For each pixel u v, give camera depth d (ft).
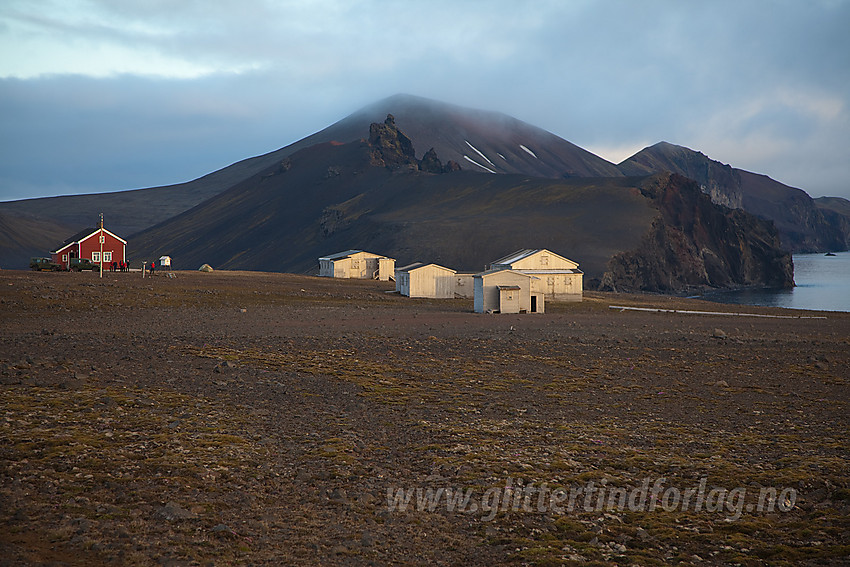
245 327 195.42
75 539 45.57
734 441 85.35
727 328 226.58
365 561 46.34
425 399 107.34
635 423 94.89
